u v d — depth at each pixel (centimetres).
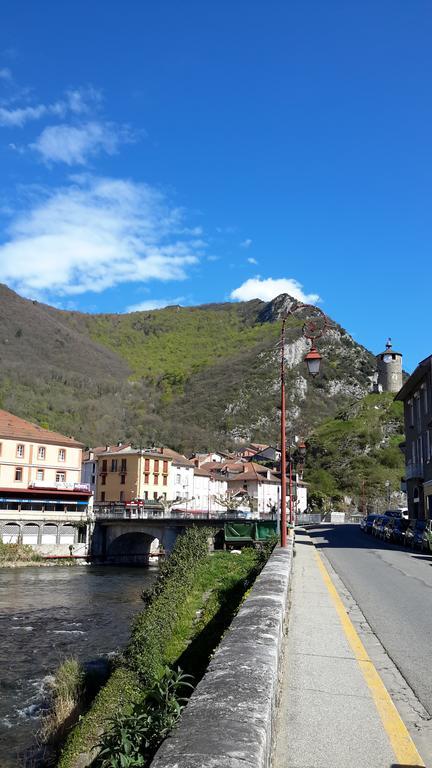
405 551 2714
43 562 5428
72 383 15838
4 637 2138
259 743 270
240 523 4347
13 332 17150
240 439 14438
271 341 19950
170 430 14788
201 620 1438
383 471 11075
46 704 1400
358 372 16775
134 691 986
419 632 909
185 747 262
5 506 6131
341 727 500
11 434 6425
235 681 361
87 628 2309
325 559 2214
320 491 10100
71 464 6900
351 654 761
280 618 596
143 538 6581
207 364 19500
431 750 462
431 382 4097
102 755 425
